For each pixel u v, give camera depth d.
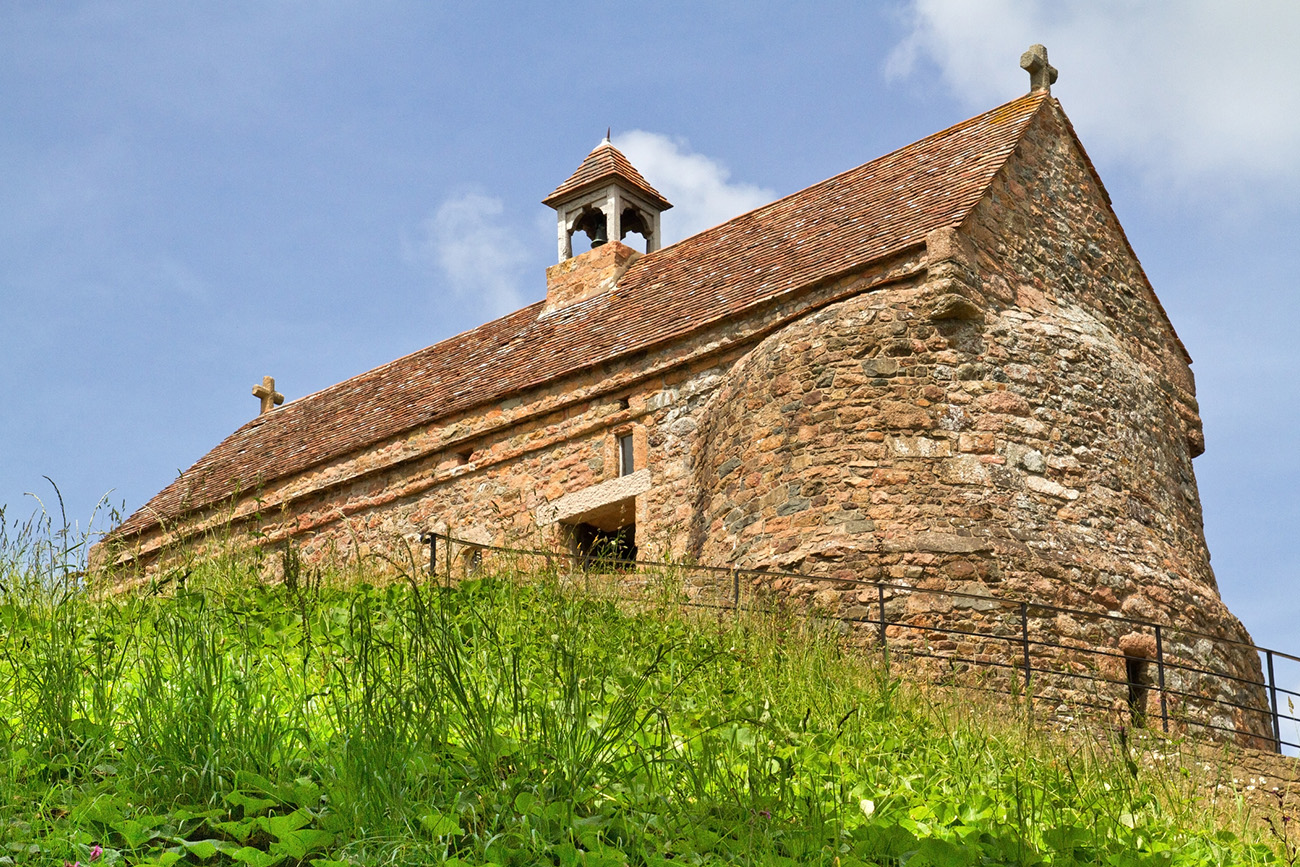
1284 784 11.96
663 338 19.56
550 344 22.22
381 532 22.23
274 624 9.82
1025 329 17.39
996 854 6.77
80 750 6.05
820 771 8.05
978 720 11.11
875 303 16.92
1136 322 20.33
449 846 5.68
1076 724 13.41
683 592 14.15
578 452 20.27
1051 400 17.12
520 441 21.02
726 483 17.28
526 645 9.77
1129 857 6.99
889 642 14.72
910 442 16.14
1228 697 16.39
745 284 19.75
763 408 17.02
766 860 5.96
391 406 24.14
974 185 18.20
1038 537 15.94
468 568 19.47
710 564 17.06
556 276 24.16
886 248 17.72
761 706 9.53
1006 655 14.80
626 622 11.92
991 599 15.06
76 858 5.14
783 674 11.30
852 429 16.19
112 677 7.27
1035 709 13.55
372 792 5.71
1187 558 18.00
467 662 8.15
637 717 8.20
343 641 8.96
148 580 10.86
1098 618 15.60
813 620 14.41
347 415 25.16
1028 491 16.36
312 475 23.58
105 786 5.79
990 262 17.72
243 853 5.27
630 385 19.92
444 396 22.84
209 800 5.77
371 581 13.53
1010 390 16.84
